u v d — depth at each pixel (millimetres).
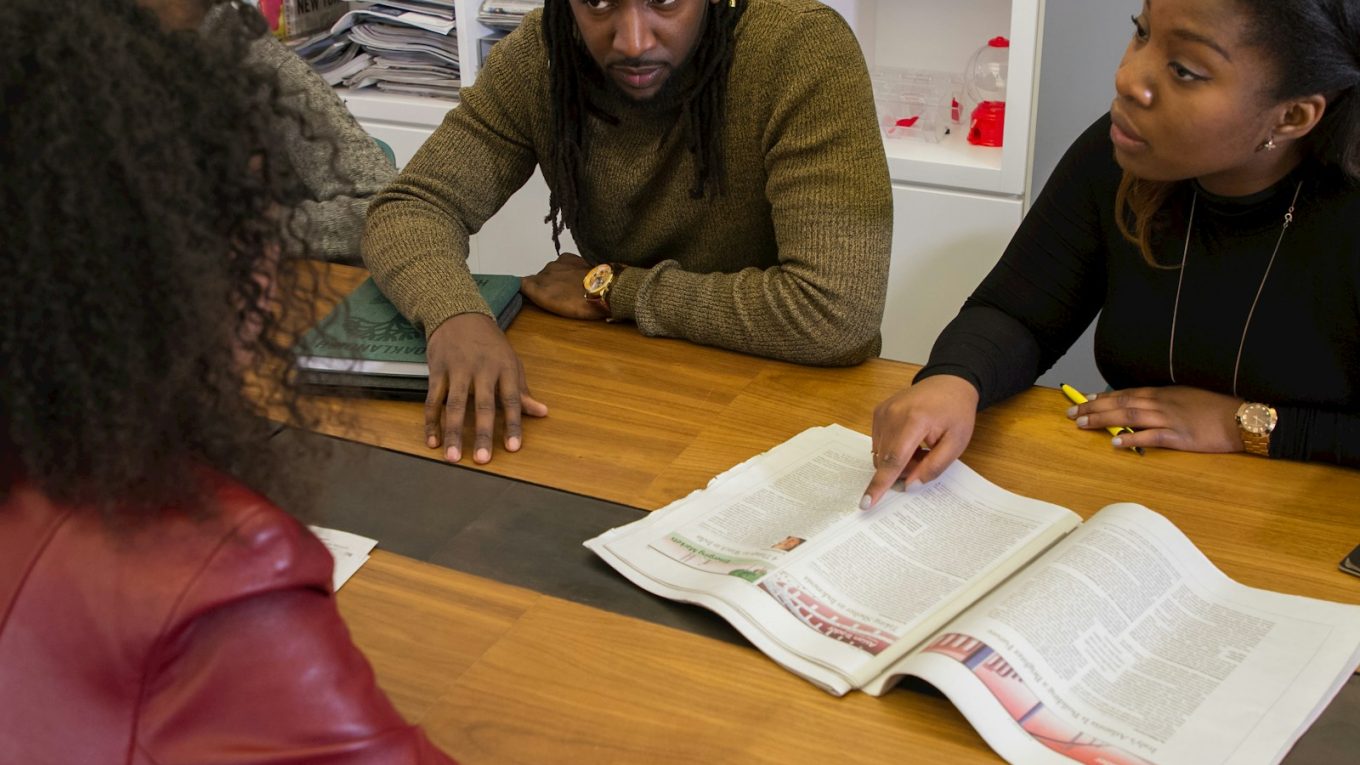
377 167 1892
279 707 586
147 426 583
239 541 591
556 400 1394
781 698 934
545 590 1067
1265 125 1135
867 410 1357
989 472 1249
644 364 1476
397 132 2658
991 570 1056
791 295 1441
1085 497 1200
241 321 648
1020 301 1449
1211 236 1314
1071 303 1456
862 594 1032
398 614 1038
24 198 540
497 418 1363
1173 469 1244
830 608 1016
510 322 1590
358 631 1017
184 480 600
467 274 1535
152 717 590
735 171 1587
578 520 1170
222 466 629
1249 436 1254
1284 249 1269
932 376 1323
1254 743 864
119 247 557
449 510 1190
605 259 1760
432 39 2604
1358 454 1213
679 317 1512
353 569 1096
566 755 884
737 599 1018
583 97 1579
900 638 976
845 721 910
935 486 1195
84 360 566
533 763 877
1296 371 1293
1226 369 1330
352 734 600
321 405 820
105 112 543
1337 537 1119
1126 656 949
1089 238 1426
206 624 585
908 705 925
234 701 584
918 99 2428
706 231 1657
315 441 704
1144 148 1182
